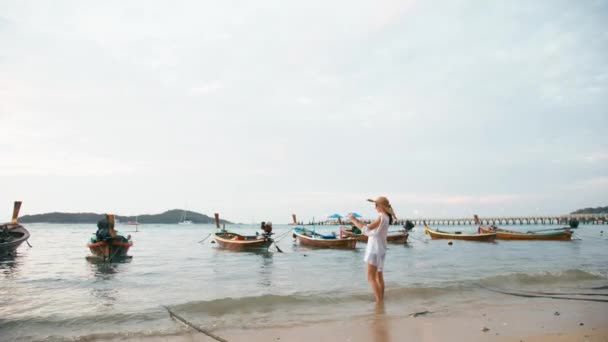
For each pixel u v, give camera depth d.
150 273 15.08
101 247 19.55
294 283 12.01
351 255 23.22
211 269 16.36
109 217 20.33
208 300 8.73
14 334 6.56
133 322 7.28
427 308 8.06
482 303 8.59
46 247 31.20
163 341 5.98
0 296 10.23
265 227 25.02
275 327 6.67
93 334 6.36
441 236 39.72
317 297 9.11
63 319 7.46
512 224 111.25
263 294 10.00
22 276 14.38
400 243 33.78
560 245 31.28
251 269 16.20
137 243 39.16
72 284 12.38
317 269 16.05
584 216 98.62
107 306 8.77
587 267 15.91
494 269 15.48
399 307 8.20
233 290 10.86
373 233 8.16
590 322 6.80
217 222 37.41
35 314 7.88
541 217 105.12
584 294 9.58
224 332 6.40
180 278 13.54
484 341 5.68
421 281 11.90
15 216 24.41
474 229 97.31
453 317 7.21
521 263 17.94
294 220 39.34
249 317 7.46
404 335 6.04
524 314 7.44
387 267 16.47
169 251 27.45
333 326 6.65
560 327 6.46
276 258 21.52
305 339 5.92
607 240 37.09
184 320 7.25
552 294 9.60
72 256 23.11
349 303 8.63
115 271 15.88
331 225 106.50
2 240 21.55
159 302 9.19
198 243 39.12
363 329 6.42
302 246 31.09
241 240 26.05
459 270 15.23
